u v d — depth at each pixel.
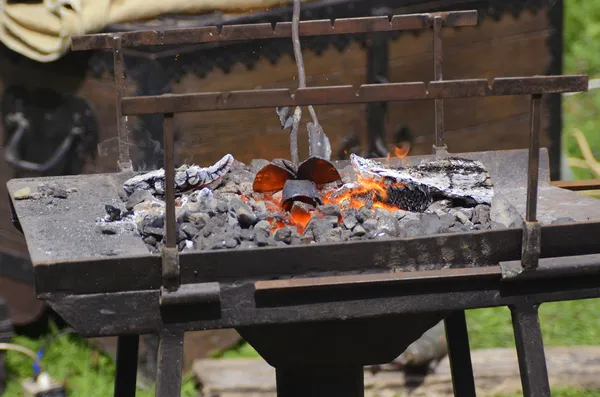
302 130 6.42
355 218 3.61
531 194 3.24
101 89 6.04
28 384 5.73
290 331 3.52
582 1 14.13
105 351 6.76
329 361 3.70
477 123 7.21
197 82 5.97
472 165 4.12
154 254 3.10
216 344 6.59
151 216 3.63
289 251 3.16
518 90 3.12
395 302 3.23
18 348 5.86
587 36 13.26
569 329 6.93
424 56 6.85
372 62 6.60
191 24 5.94
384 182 3.92
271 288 3.12
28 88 6.36
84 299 3.06
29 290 6.80
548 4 7.27
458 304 3.28
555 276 3.28
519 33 7.21
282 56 6.25
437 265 3.25
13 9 6.28
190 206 3.79
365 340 3.60
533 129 3.19
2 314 5.95
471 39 7.04
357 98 3.08
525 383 3.36
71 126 6.21
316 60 6.40
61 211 3.99
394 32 6.66
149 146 5.93
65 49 5.97
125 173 4.60
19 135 6.43
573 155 9.95
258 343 3.59
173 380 3.14
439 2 6.80
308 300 3.19
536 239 3.23
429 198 3.88
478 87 3.10
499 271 3.24
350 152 6.64
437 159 4.57
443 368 5.97
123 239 3.45
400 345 3.65
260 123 6.21
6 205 6.63
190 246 3.39
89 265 3.04
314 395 3.97
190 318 3.14
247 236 3.41
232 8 6.02
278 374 4.02
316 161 4.05
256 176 4.14
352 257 3.20
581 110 11.27
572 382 5.97
